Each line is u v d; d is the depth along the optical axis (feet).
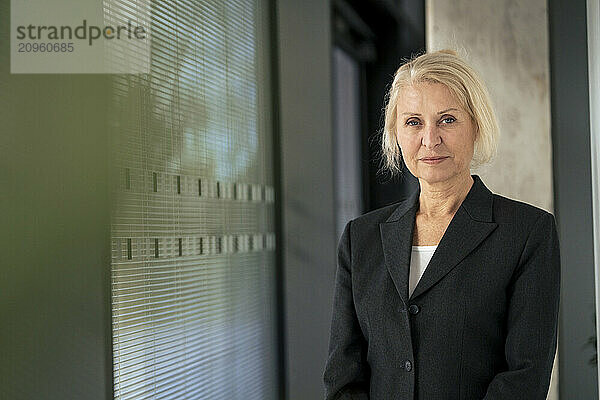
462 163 5.12
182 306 7.68
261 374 10.00
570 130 9.71
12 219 5.72
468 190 5.30
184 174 7.82
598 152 7.48
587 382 9.59
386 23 12.23
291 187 10.65
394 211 5.57
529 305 4.92
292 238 10.64
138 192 6.80
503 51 9.75
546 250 5.01
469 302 4.97
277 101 10.66
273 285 10.51
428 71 5.10
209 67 8.54
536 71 9.68
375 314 5.22
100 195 6.15
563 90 9.74
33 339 5.79
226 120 9.01
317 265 10.60
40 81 5.87
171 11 7.58
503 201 5.27
